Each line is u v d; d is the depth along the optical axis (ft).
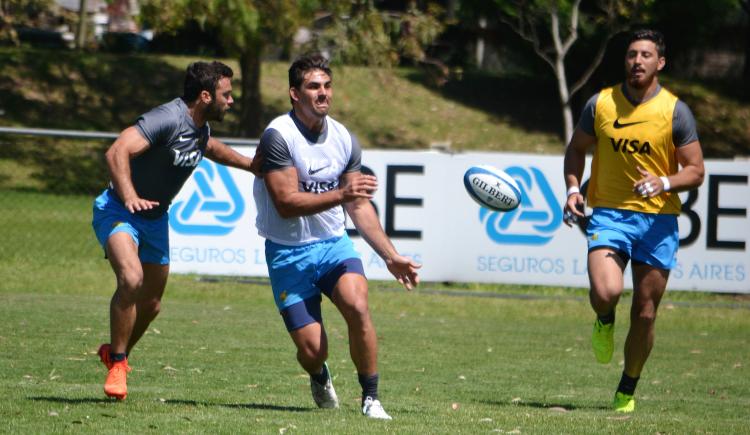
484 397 94.53
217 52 399.44
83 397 80.48
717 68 414.41
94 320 134.51
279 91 369.09
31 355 105.81
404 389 97.14
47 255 186.91
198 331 131.03
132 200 74.23
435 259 170.71
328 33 272.51
